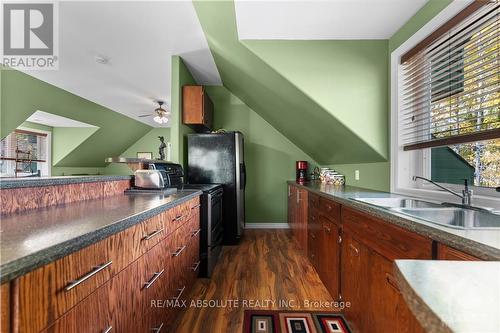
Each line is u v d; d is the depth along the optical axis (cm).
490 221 128
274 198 452
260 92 338
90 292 86
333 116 247
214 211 281
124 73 359
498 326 35
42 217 108
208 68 352
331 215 212
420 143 194
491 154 152
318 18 212
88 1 200
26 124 575
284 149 450
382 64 244
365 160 280
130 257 112
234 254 320
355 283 164
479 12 147
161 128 805
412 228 106
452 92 167
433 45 187
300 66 249
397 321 117
